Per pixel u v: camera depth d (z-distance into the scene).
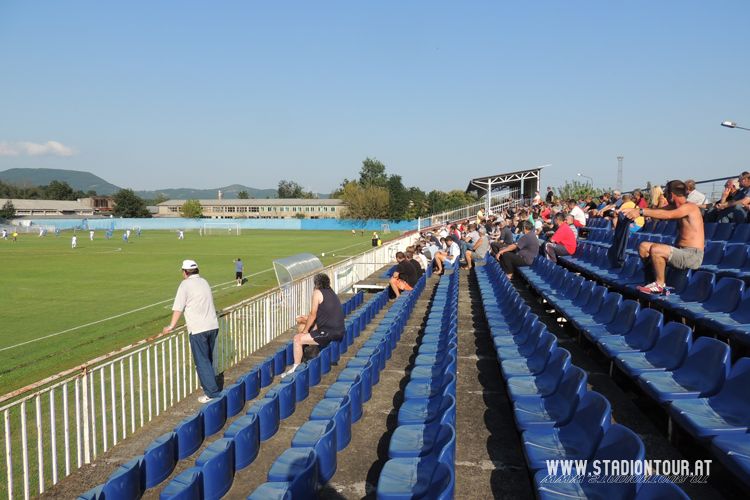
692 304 6.50
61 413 8.41
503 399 5.88
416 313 11.92
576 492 3.29
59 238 63.34
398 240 26.50
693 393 4.12
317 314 7.98
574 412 4.11
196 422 5.63
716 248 8.76
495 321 8.30
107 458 5.87
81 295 21.03
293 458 4.53
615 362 5.30
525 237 13.91
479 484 4.12
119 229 92.56
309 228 95.56
